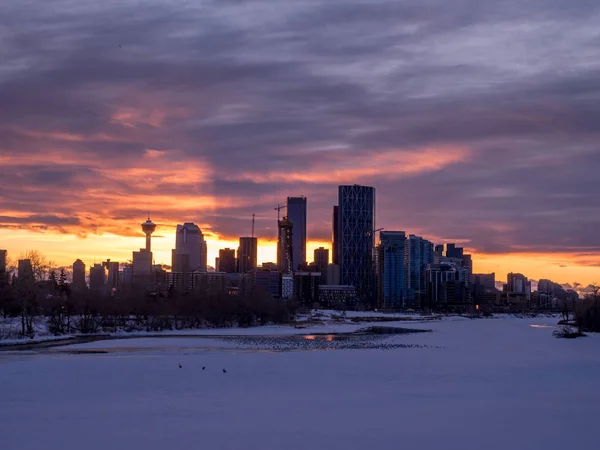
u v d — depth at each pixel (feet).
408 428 225.15
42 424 229.04
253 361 442.91
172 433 215.92
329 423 232.32
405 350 562.66
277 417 241.96
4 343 638.94
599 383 337.52
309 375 364.38
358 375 365.61
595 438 212.84
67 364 414.82
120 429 221.25
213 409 257.75
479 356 492.54
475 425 230.48
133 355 505.66
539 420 238.89
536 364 431.02
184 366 407.03
